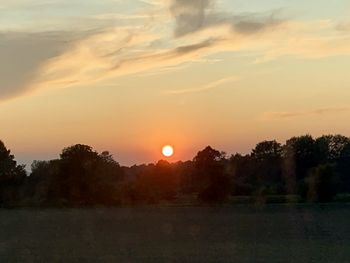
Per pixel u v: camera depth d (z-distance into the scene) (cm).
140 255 3731
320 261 3397
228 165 9581
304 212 7469
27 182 10375
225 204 8825
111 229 5738
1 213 8088
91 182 9612
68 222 6612
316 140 11156
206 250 3991
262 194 9456
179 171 9838
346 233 5194
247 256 3634
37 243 4531
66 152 9844
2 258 3606
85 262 3409
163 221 6569
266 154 11238
